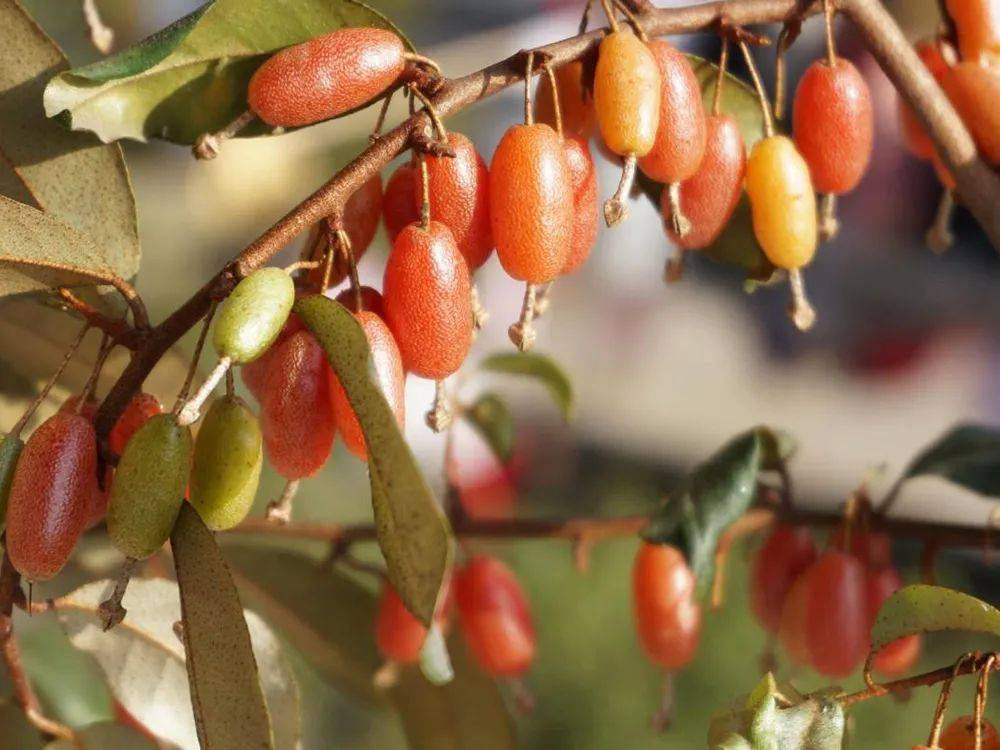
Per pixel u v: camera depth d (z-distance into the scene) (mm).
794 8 354
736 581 747
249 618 352
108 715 434
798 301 349
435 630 356
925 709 682
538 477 935
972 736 331
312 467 317
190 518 312
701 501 371
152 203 667
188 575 311
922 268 1176
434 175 322
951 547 397
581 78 339
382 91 333
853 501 386
